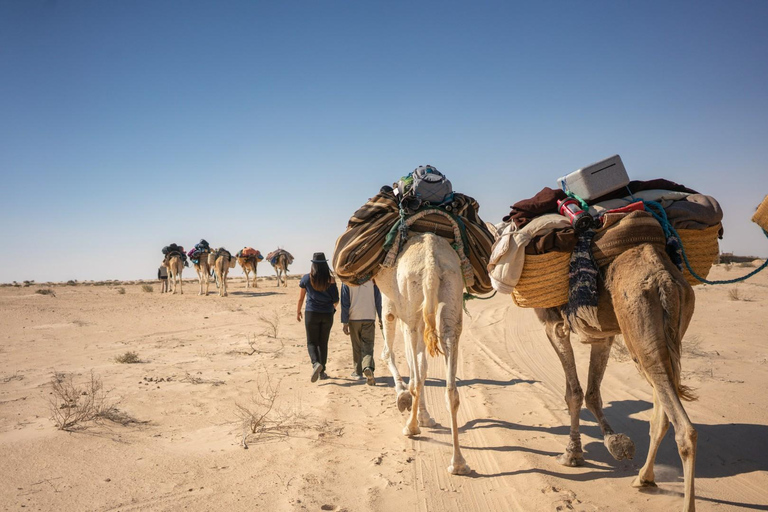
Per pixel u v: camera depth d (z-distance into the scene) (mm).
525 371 10188
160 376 10242
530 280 5426
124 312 22125
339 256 6746
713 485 5176
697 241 5363
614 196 5574
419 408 7262
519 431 6926
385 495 5164
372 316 9891
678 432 4074
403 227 6465
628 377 9211
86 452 6188
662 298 4371
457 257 6324
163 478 5516
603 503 4887
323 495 5141
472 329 15820
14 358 12477
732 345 11055
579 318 5137
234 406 8141
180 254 34312
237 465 5859
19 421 7312
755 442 6066
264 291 34438
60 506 4898
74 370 10938
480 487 5332
